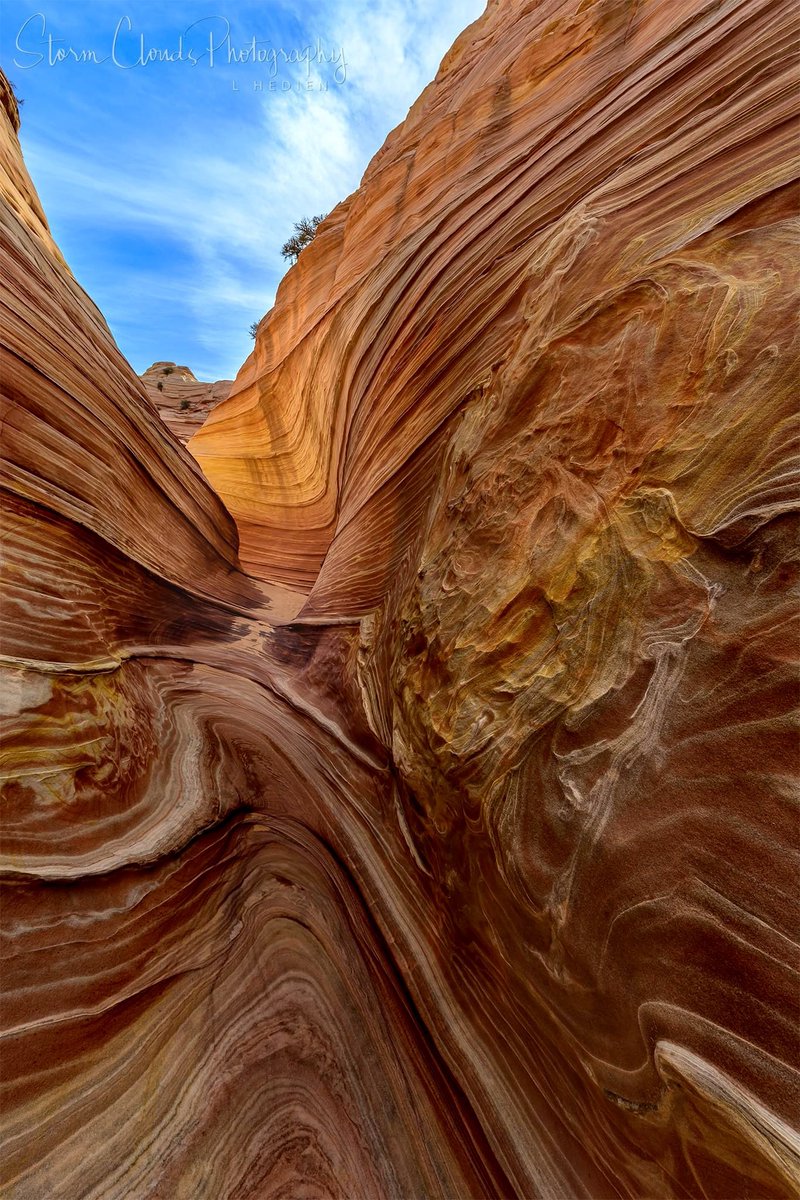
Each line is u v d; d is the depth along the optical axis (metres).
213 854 3.75
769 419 2.08
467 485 4.16
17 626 3.30
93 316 6.65
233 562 10.30
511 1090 2.71
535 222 4.77
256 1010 3.07
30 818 2.73
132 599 5.61
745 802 1.79
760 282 2.34
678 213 3.05
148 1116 2.37
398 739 4.24
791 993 1.59
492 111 6.68
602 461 2.84
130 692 4.44
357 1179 2.53
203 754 4.61
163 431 7.96
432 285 6.20
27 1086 2.13
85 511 4.77
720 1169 1.70
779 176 2.53
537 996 2.55
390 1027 3.33
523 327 4.15
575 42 5.46
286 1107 2.71
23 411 4.18
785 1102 1.54
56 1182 2.00
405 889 3.85
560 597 2.80
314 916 3.85
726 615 2.02
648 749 2.14
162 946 3.00
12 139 6.36
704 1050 1.75
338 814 4.70
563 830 2.39
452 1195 2.56
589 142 4.50
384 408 6.99
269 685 6.70
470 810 3.08
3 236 4.68
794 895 1.63
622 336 2.97
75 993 2.47
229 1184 2.32
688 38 3.74
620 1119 2.11
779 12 3.05
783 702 1.77
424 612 4.16
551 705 2.66
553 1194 2.34
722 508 2.13
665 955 1.92
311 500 11.43
